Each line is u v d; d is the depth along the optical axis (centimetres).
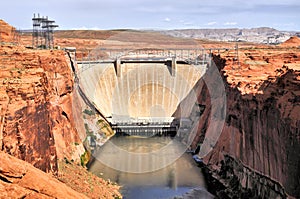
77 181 6788
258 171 6631
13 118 5059
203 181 8169
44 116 6144
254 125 6894
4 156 4359
